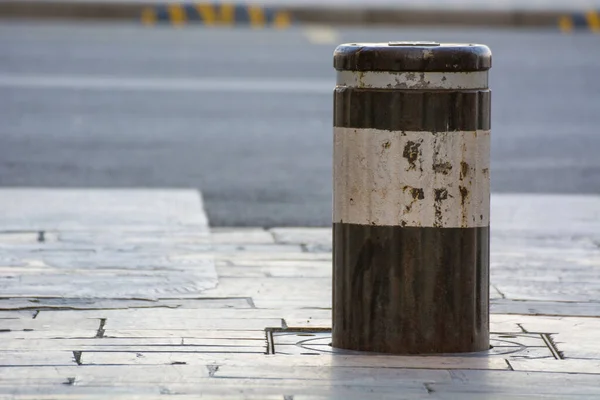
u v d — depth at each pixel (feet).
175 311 38.14
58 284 42.16
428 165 32.30
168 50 156.25
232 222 57.72
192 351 33.04
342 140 32.86
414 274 32.73
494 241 52.75
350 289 33.17
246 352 33.01
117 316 37.29
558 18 211.00
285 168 76.18
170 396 28.71
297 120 99.04
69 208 59.93
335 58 33.01
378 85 32.22
